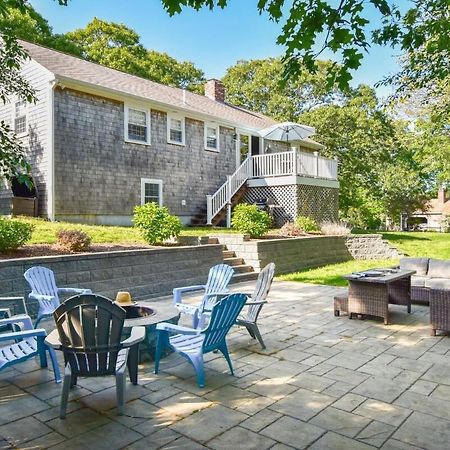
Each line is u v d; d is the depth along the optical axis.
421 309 7.17
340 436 2.87
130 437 2.86
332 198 19.02
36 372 4.11
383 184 33.25
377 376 4.02
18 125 13.10
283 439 2.82
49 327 5.89
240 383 3.84
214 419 3.12
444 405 3.37
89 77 13.47
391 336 5.45
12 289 6.38
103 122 13.34
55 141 12.06
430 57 6.93
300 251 12.87
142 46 28.94
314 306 7.32
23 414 3.21
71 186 12.43
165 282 8.76
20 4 4.09
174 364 4.37
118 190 13.71
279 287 9.42
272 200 17.19
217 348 4.02
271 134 16.97
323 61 25.56
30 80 12.57
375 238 15.76
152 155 14.84
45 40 20.83
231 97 29.94
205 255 9.84
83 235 8.36
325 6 3.18
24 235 7.60
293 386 3.77
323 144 24.86
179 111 15.56
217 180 17.47
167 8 3.30
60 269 7.01
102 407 3.33
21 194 13.09
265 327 5.90
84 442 2.79
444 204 44.50
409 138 15.29
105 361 3.24
